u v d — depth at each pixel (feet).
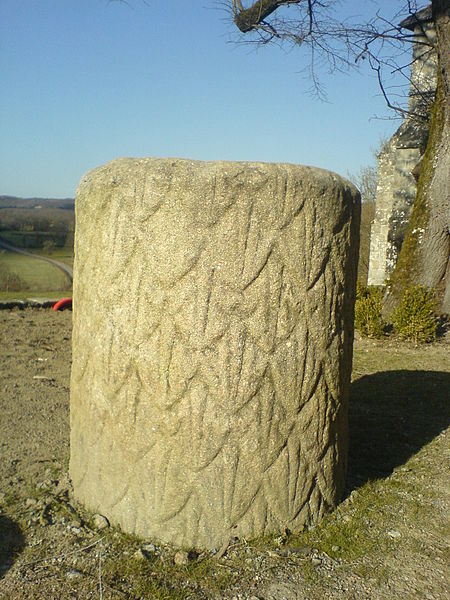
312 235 9.07
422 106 38.70
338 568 8.66
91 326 9.49
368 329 28.48
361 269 60.85
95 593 7.85
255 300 8.76
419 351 25.63
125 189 8.86
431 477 12.10
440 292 29.53
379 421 15.79
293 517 9.46
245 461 8.94
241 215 8.60
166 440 8.89
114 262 9.02
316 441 9.61
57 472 11.50
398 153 38.27
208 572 8.39
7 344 23.48
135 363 8.96
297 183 8.84
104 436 9.45
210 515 8.93
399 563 8.87
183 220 8.58
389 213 41.06
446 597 8.07
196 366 8.73
